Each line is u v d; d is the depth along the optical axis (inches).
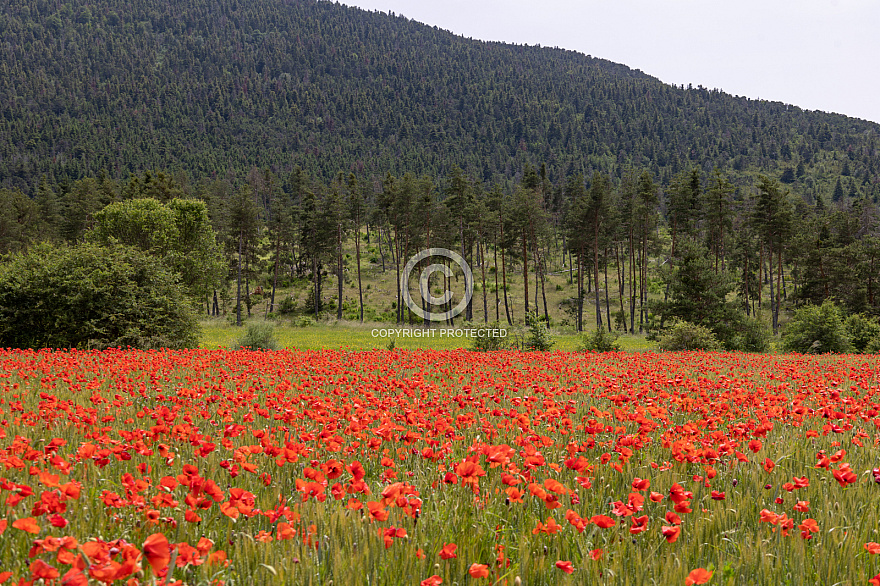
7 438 201.6
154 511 108.7
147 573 95.7
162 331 914.7
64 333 836.0
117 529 117.1
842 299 1943.9
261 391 370.6
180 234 1728.6
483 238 2422.5
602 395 343.6
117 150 7170.3
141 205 1654.8
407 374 498.3
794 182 7308.1
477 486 131.5
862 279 1962.4
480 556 108.6
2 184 5757.9
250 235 2508.6
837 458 159.2
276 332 1733.5
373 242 4020.7
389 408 269.9
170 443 188.2
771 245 2122.3
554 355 754.8
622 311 2277.3
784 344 1249.4
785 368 549.6
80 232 2497.5
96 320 847.1
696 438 196.9
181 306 947.3
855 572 103.9
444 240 2444.6
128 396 325.7
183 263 1644.9
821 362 700.7
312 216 2625.5
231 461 154.4
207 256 1786.4
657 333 1472.7
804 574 104.7
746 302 2268.7
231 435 181.9
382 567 102.3
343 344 1338.6
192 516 110.4
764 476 164.6
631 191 2378.2
